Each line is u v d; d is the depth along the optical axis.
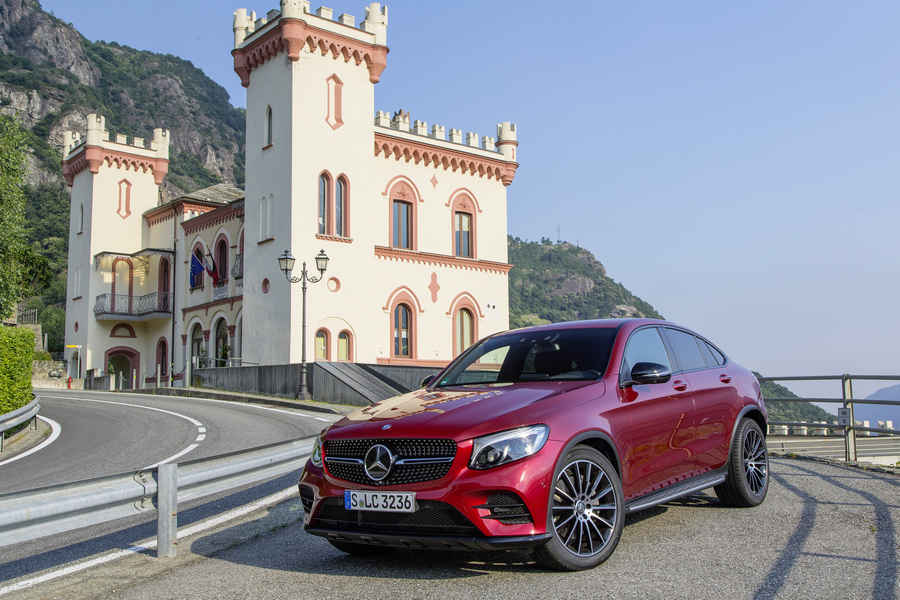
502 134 43.16
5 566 5.52
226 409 22.31
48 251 106.00
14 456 13.22
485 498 4.33
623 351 5.69
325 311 32.81
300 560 5.20
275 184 33.38
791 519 6.04
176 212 44.94
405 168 38.66
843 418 10.77
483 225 41.88
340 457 4.80
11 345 16.05
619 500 4.92
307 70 33.28
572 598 4.05
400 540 4.44
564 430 4.67
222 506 7.63
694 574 4.48
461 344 40.19
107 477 4.99
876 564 4.61
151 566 5.16
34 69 190.00
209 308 40.34
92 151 46.78
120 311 46.16
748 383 7.02
